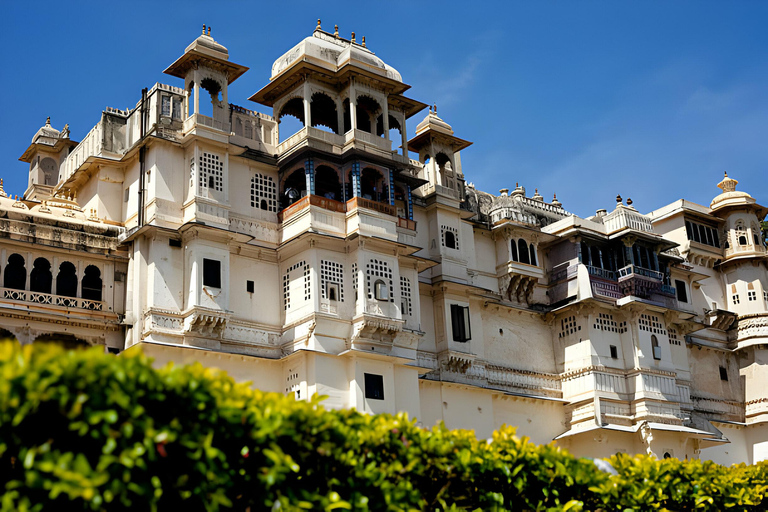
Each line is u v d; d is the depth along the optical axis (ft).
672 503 75.00
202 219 125.70
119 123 140.15
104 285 124.16
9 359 43.96
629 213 175.63
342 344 128.16
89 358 45.32
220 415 49.44
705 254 199.82
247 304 130.11
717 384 191.31
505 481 65.16
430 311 151.53
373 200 140.77
